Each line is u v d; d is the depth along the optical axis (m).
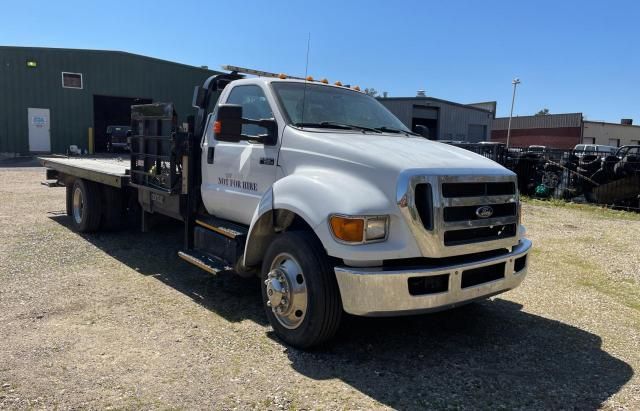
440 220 3.82
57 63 29.08
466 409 3.46
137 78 31.48
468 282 4.10
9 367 3.80
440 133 46.62
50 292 5.52
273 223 4.62
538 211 14.21
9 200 12.08
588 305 5.78
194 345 4.30
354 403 3.47
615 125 65.81
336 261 4.06
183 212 5.95
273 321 4.45
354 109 5.51
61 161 9.46
